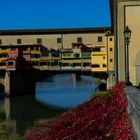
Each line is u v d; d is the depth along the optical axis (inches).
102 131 860.0
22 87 5708.7
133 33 1793.8
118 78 1785.2
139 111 464.4
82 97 5064.0
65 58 5787.4
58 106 4217.5
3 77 5423.2
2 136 2078.0
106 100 1326.3
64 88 6678.2
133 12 1800.0
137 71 1765.5
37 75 5871.1
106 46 4879.4
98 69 5467.5
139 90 1066.7
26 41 6166.3
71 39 6023.6
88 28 5994.1
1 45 5949.8
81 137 923.4
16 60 5649.6
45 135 1384.1
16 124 2733.8
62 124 1369.3
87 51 5703.7
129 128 577.0
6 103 4552.2
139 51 1775.3
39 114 3538.4
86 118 1189.1
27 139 1524.4
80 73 5728.3
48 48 6087.6
